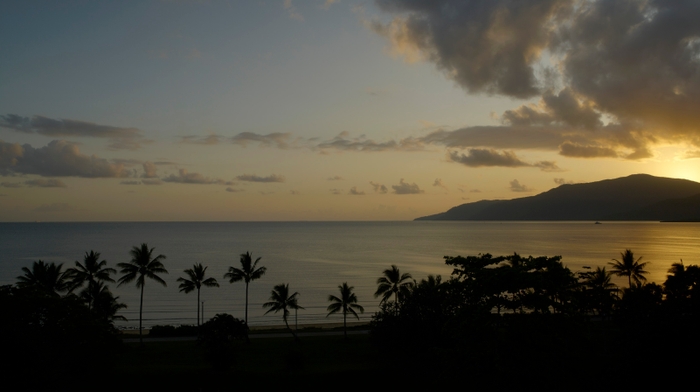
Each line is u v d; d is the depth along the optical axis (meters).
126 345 57.06
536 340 25.86
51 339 30.88
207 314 96.19
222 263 179.50
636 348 29.14
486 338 27.66
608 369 29.75
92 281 60.91
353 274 152.88
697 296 30.45
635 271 76.75
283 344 57.75
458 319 29.03
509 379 25.86
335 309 65.25
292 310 100.69
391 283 68.25
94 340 32.75
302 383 38.78
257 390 37.28
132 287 128.12
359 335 63.59
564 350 25.89
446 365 31.84
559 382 25.75
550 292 27.48
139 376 39.41
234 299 113.19
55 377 30.09
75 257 189.88
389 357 45.69
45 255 199.12
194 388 37.44
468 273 29.83
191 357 50.03
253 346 56.53
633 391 28.30
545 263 28.80
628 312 32.28
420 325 42.47
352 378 39.97
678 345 27.44
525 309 28.78
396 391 36.75
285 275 151.50
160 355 51.12
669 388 27.25
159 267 65.19
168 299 112.94
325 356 50.50
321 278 144.62
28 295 31.97
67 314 32.72
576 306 28.56
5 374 28.44
